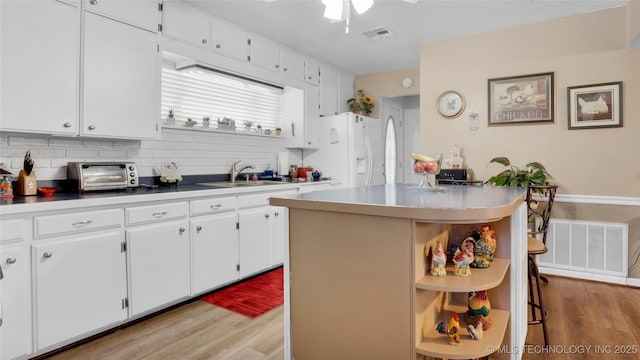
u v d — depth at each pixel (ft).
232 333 7.53
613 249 10.70
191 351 6.81
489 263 5.82
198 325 7.88
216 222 9.51
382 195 6.14
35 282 6.27
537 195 11.59
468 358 4.71
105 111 8.33
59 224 6.59
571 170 11.27
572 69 11.18
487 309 5.51
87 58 8.00
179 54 9.96
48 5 7.37
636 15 9.71
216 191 9.48
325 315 5.49
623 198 10.56
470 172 12.73
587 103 10.96
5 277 5.95
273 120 14.49
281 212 11.75
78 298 6.82
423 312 5.16
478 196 5.94
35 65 7.22
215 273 9.50
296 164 15.87
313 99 15.16
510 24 11.81
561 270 11.42
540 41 11.60
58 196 7.39
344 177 15.08
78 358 6.54
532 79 11.69
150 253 8.00
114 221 7.39
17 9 6.96
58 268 6.55
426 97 13.47
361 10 6.52
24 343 6.17
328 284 5.45
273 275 11.35
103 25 8.26
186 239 8.76
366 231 5.10
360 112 17.62
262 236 10.98
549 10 10.78
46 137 8.34
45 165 8.33
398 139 19.86
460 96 12.83
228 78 12.01
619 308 8.87
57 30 7.51
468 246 5.38
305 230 5.62
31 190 7.48
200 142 11.75
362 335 5.20
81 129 7.95
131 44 8.80
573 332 7.66
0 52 6.77
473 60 12.64
